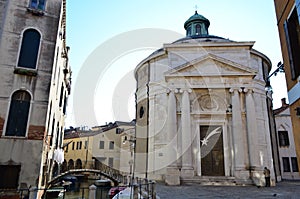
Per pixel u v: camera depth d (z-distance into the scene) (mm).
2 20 16641
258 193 13820
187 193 13469
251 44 25531
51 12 18031
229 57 25656
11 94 15641
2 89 15516
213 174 21797
